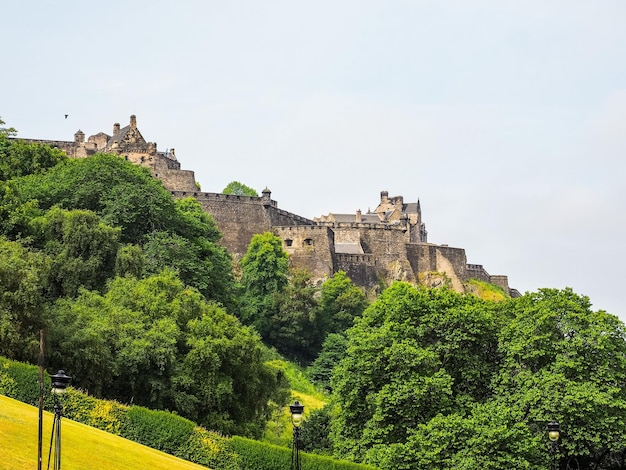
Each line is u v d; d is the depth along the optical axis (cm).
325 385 15412
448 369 8738
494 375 8662
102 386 7919
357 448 8281
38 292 7775
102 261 9912
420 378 8175
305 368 16588
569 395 7844
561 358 8312
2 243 8388
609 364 8319
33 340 7412
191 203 17225
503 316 9381
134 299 8919
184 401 8175
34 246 9994
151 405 8188
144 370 8206
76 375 7756
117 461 5738
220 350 8631
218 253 14912
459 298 9444
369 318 9469
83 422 6738
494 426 7494
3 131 14112
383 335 8688
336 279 18962
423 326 8856
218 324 9125
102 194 12106
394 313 9106
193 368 8438
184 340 8719
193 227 13625
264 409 9812
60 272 9469
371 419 8369
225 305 13225
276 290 17562
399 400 8056
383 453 7725
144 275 10294
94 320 8225
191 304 9319
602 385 8162
